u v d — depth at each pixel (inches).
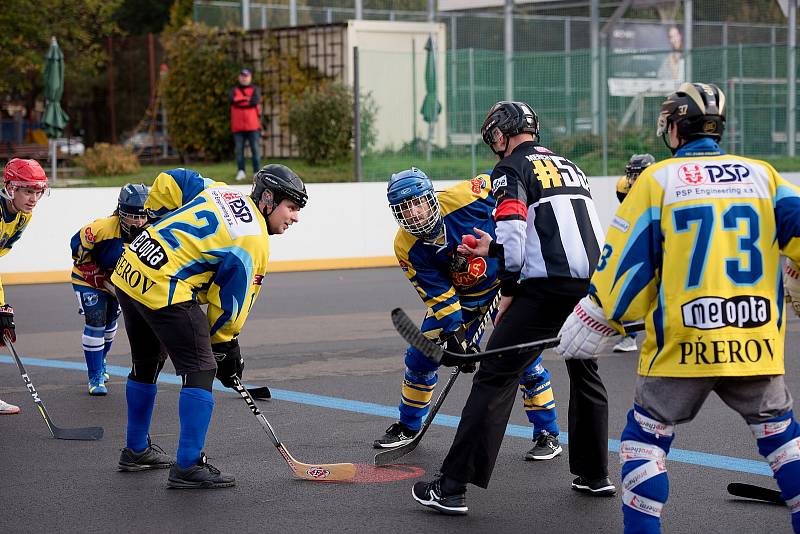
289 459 237.5
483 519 209.5
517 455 258.4
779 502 216.2
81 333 456.1
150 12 1873.8
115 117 1219.2
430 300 245.0
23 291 597.9
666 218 173.3
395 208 233.6
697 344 170.4
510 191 209.0
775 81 905.5
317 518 210.4
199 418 227.5
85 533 201.9
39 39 1158.3
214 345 230.1
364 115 886.4
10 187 290.7
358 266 719.7
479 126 895.7
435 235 237.8
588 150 878.4
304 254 707.4
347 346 417.4
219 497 225.0
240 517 211.3
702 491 226.5
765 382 173.9
